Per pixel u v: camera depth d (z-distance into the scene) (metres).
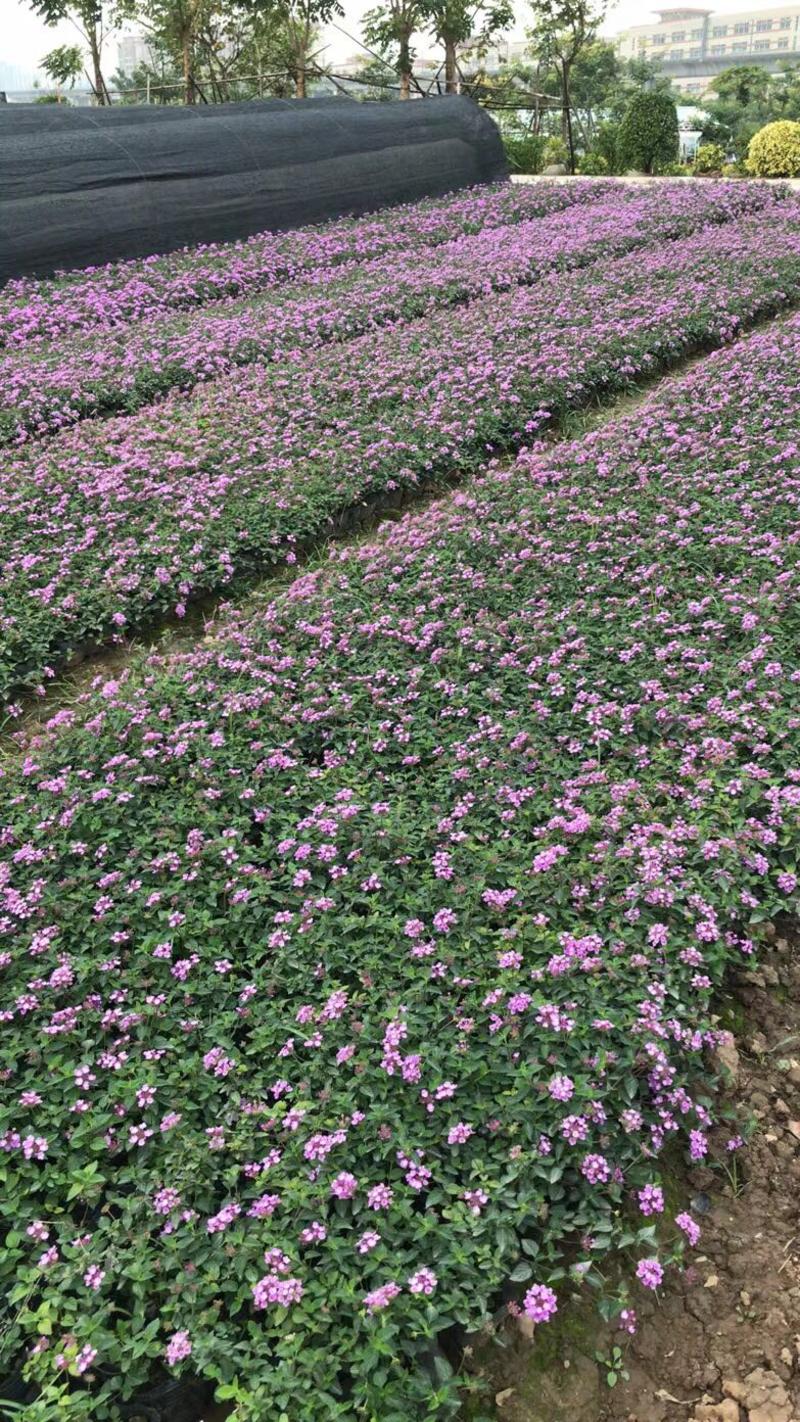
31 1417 2.25
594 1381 2.53
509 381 7.59
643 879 3.36
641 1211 2.81
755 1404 2.47
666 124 23.14
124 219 12.23
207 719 4.31
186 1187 2.63
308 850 3.57
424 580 5.22
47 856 3.66
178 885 3.49
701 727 4.13
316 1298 2.40
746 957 3.61
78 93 29.00
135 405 7.98
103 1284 2.48
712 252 10.96
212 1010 3.15
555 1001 3.00
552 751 4.09
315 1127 2.73
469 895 3.41
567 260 11.27
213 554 5.75
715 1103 3.14
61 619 5.20
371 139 15.27
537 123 25.66
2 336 9.51
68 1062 2.96
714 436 6.58
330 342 9.20
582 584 5.21
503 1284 2.58
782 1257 2.77
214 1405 2.52
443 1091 2.74
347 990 3.14
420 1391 2.27
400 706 4.39
